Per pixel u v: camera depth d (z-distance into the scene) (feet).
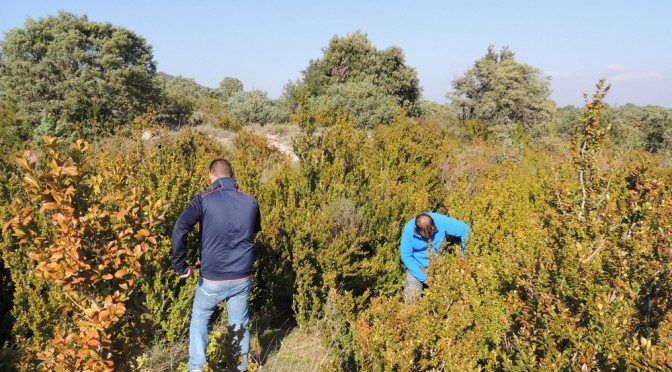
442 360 9.47
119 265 7.71
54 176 7.00
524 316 8.46
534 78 110.52
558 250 8.93
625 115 126.21
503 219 17.13
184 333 13.46
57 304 11.76
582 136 11.37
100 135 49.70
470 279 11.25
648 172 10.47
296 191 20.01
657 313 7.77
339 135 24.16
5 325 12.29
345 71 125.08
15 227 7.07
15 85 77.15
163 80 94.73
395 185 21.45
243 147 43.09
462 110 113.80
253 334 14.39
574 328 7.39
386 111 90.17
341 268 15.31
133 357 8.82
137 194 8.04
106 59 79.36
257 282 15.88
